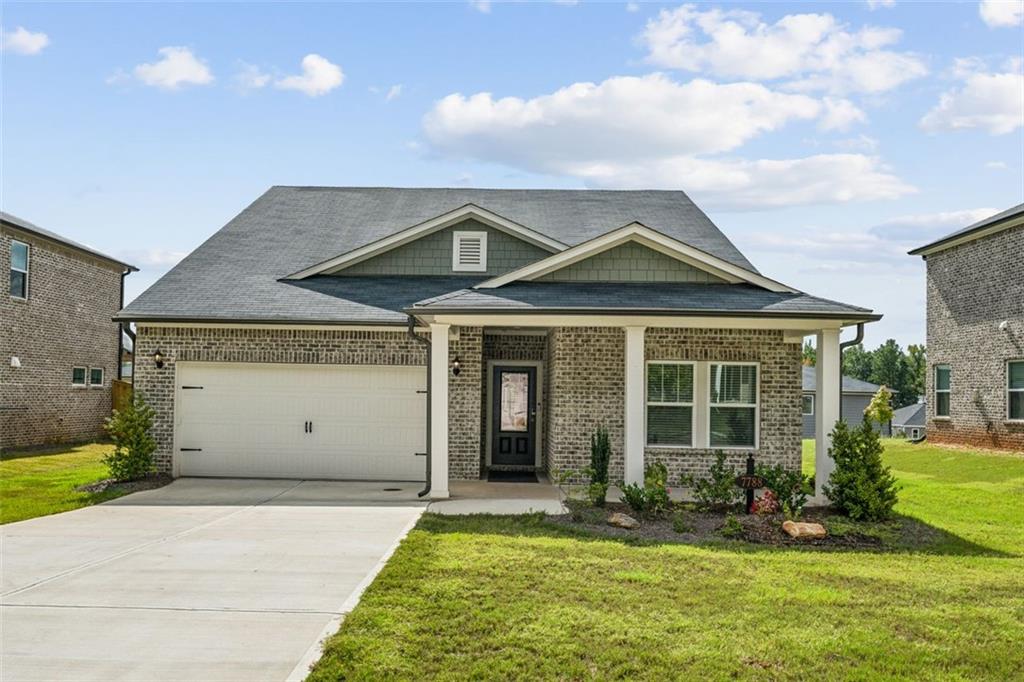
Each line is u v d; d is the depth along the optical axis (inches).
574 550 368.2
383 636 248.8
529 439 691.4
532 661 231.1
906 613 281.4
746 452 601.9
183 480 597.0
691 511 476.1
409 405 607.8
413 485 584.7
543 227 734.5
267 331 604.4
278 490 556.1
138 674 219.8
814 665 232.5
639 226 571.8
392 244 677.3
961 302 959.0
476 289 554.3
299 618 266.7
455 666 227.6
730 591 304.2
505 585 304.7
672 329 604.1
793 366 602.9
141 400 596.1
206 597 289.7
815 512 482.9
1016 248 853.8
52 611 273.3
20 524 431.5
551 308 494.6
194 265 675.4
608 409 603.2
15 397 866.1
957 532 446.0
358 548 370.3
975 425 927.7
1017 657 240.2
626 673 224.2
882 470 477.7
